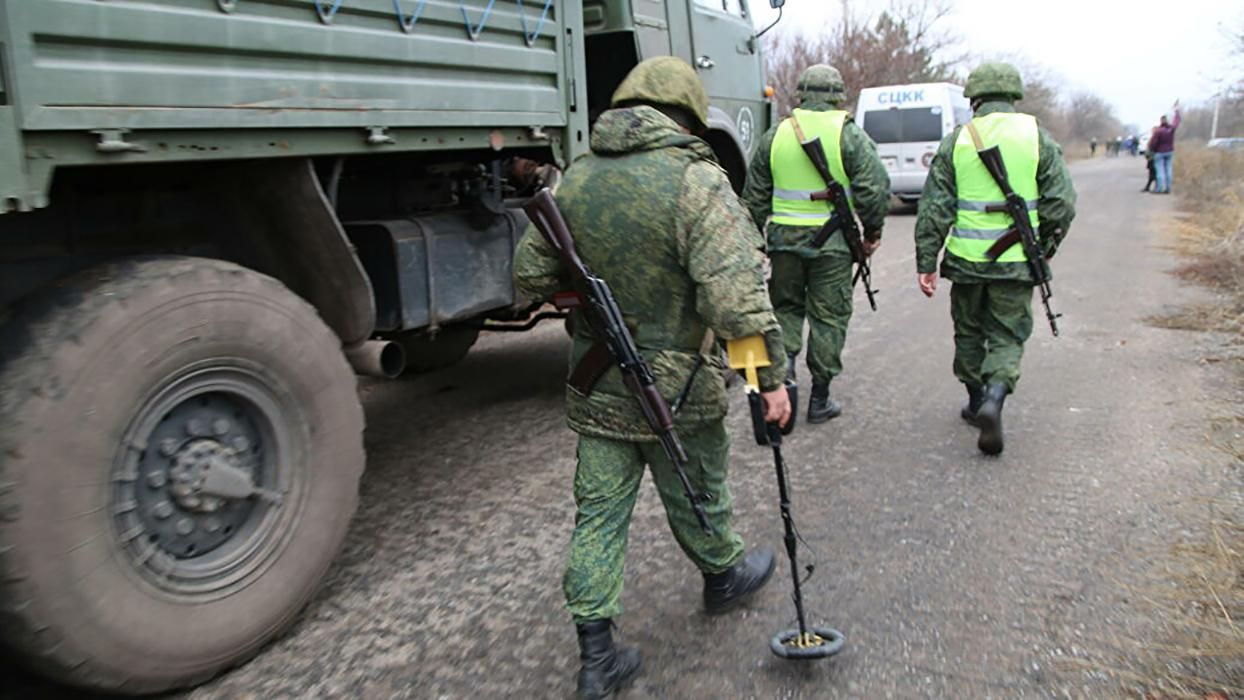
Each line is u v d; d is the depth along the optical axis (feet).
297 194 10.18
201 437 8.82
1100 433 15.15
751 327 7.59
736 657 9.09
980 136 14.11
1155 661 8.75
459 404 18.28
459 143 11.74
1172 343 21.07
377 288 12.75
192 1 8.43
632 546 11.59
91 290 7.99
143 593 8.20
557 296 8.28
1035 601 9.92
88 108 7.71
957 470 13.75
